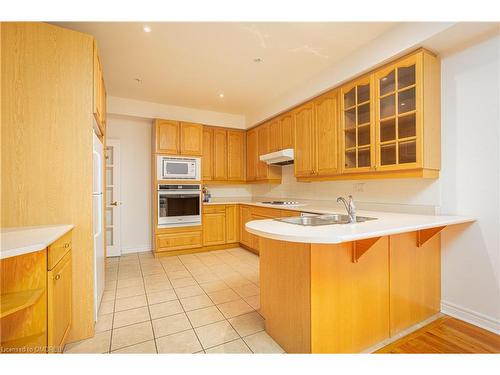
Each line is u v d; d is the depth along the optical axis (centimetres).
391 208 255
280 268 167
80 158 177
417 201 234
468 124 198
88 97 180
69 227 161
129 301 238
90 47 181
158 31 215
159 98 384
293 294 155
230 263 359
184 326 194
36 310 129
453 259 207
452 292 208
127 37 223
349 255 157
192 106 423
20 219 165
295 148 344
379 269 173
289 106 349
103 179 271
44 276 129
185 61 268
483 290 190
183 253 409
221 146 466
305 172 325
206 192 466
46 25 171
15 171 165
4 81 163
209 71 293
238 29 214
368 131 250
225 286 274
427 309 204
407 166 210
